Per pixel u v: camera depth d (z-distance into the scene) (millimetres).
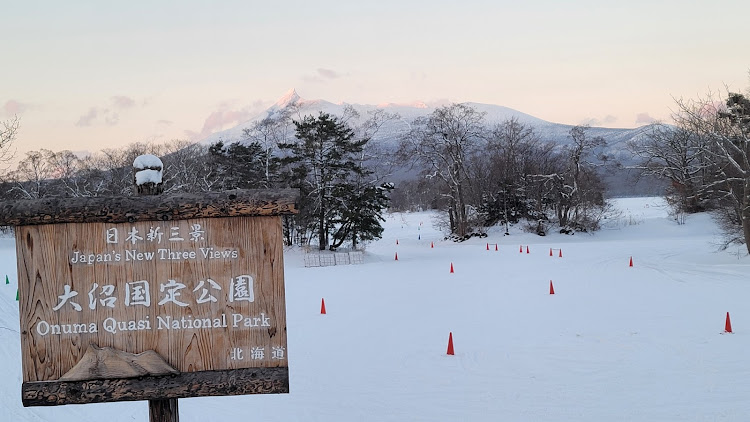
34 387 4293
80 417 11555
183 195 4371
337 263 51531
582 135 87000
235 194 4359
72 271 4355
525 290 29938
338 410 12531
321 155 56281
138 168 4637
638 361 15742
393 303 27469
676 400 12555
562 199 75625
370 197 57562
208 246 4402
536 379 14469
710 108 47531
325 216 57500
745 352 16172
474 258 51719
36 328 4340
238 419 11945
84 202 4328
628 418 11602
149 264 4379
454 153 75812
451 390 13812
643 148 81625
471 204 80125
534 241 69938
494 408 12430
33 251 4340
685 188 72688
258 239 4414
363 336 20250
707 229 70750
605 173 105750
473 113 75500
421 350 17859
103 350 4336
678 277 33219
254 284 4414
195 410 12406
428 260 51812
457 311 24516
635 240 65500
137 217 4348
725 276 33062
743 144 42594
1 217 4270
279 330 4410
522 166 79375
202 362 4387
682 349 16781
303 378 15203
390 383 14562
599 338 18500
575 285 31219
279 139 63250
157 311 4379
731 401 12359
